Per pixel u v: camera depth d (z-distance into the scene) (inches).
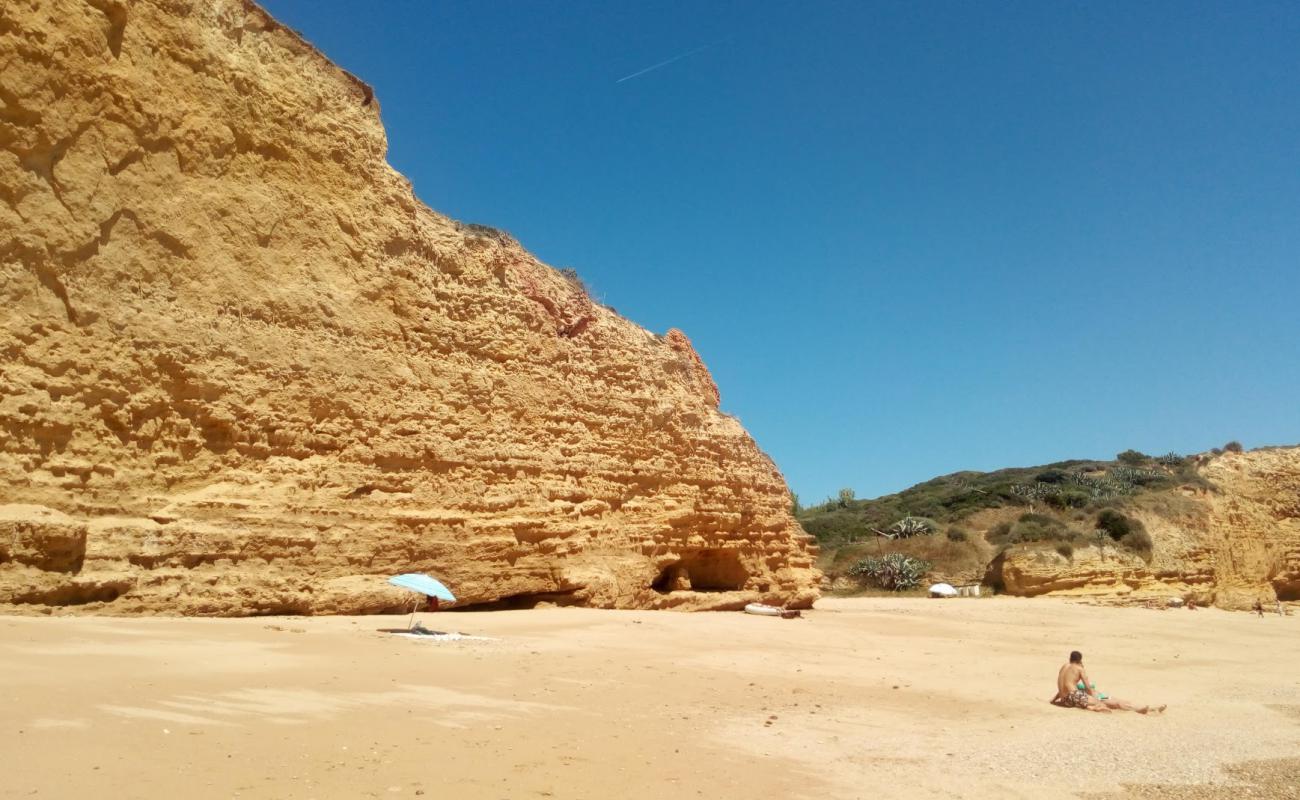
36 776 242.5
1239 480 2824.8
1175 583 2368.4
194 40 728.3
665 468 1179.9
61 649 434.6
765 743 413.7
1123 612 1830.7
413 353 874.1
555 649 659.4
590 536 1026.7
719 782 328.5
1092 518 2559.1
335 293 808.3
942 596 2284.7
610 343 1158.3
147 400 652.7
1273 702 719.7
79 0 645.3
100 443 621.3
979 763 410.6
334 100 850.1
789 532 1425.9
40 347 598.5
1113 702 628.4
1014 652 1043.9
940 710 574.9
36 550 554.6
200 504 663.1
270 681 421.4
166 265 684.1
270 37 804.0
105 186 649.0
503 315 994.7
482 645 637.9
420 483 841.5
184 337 683.4
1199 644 1299.2
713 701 524.7
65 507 588.1
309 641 563.2
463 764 314.5
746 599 1254.3
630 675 583.2
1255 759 462.9
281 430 737.6
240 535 676.7
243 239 741.9
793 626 1092.5
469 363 936.9
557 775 314.0
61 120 625.9
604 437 1097.4
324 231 811.4
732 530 1288.1
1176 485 2802.7
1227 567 2509.8
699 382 1352.1
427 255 922.1
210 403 693.3
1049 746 468.1
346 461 783.7
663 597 1111.0
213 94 736.3
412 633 653.3
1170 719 604.4
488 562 883.4
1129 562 2332.7
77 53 640.4
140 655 444.1
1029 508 3051.2
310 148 814.5
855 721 503.2
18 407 575.5
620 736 394.3
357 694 418.9
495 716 407.2
